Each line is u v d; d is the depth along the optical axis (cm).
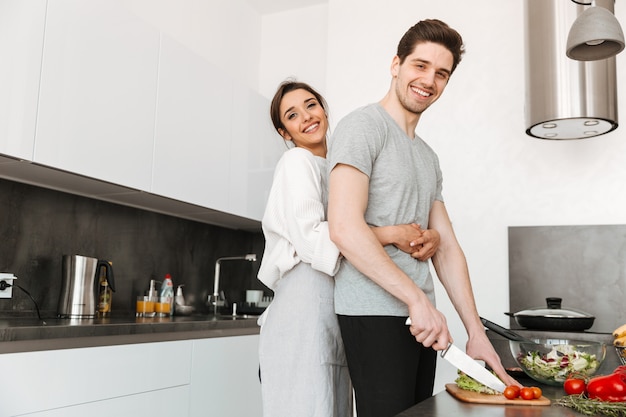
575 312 253
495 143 333
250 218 344
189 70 296
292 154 175
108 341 212
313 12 423
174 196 282
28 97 212
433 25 151
